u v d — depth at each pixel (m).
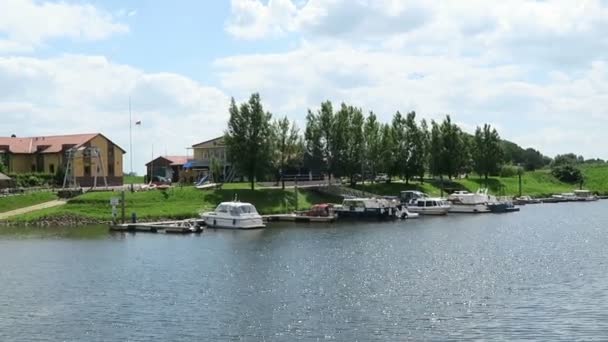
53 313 37.53
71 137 129.38
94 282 46.47
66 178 104.88
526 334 32.59
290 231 81.81
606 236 76.69
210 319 35.88
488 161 161.50
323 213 96.62
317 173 135.25
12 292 43.16
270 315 36.62
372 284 45.47
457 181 156.12
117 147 131.00
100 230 80.06
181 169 155.88
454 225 91.62
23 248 64.06
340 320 35.53
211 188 105.56
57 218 85.25
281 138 114.50
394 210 102.12
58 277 48.41
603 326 33.81
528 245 67.81
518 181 171.00
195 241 70.44
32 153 127.06
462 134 149.62
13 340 32.38
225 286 44.78
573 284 45.06
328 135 123.50
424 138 141.50
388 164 132.12
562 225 92.06
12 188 106.56
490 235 77.69
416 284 45.47
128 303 39.78
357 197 115.75
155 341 32.06
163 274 49.47
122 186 115.19
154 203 94.44
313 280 47.00
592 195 163.12
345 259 57.16
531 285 44.88
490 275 49.03
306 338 32.25
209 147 144.75
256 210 95.75
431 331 33.31
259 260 56.41
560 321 34.88
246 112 105.88
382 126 133.62
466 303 39.44
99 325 34.91
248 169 106.31
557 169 190.12
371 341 31.73
